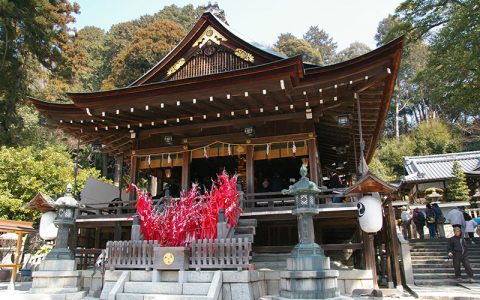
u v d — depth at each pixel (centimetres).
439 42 1731
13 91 2305
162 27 3216
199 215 738
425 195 2317
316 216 878
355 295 739
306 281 577
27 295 762
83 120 1098
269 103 994
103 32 4928
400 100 5216
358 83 891
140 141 1210
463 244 938
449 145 3850
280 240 1008
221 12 1216
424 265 1065
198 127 1131
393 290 788
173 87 937
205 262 662
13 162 1619
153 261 678
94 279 838
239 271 636
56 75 2695
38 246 1797
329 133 1281
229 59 1145
